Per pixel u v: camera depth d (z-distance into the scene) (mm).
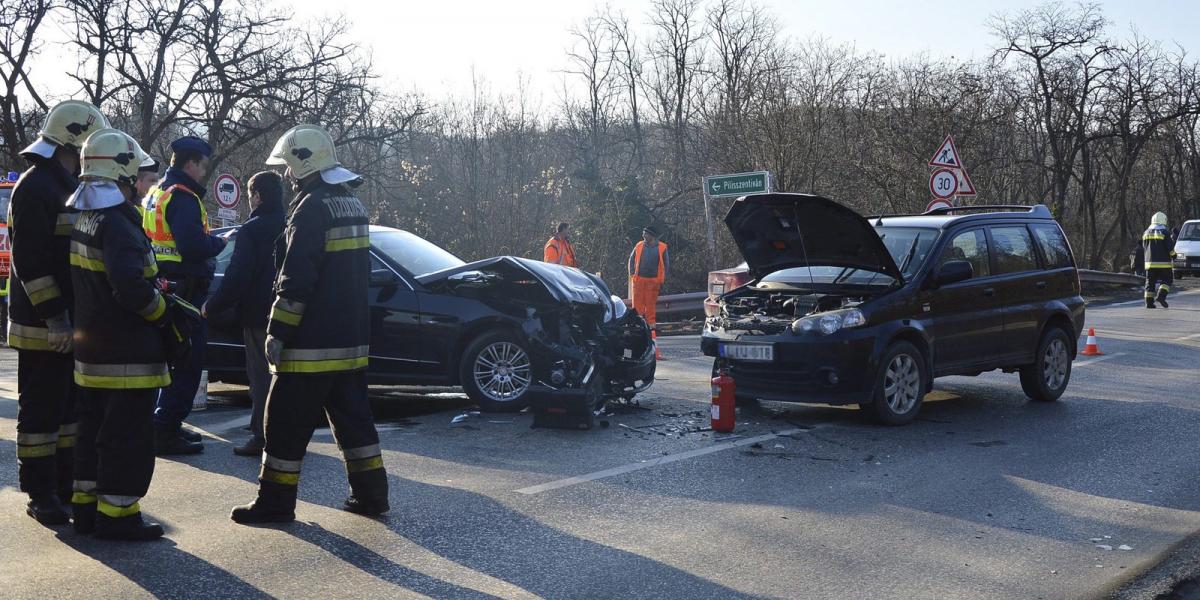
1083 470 7160
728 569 4953
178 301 5191
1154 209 50562
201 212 6984
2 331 17641
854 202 30125
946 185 15820
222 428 8211
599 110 47844
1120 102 39125
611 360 8977
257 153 28984
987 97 32750
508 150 30719
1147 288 22531
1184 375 12062
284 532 5348
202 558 4902
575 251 27719
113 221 4871
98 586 4492
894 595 4648
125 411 5051
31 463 5352
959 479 6852
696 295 20547
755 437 8125
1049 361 10117
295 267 5195
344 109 27969
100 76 26281
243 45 27109
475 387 8984
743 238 9672
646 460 7258
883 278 9117
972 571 5000
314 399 5383
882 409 8570
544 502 6086
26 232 5051
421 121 30203
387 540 5266
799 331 8547
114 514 5062
